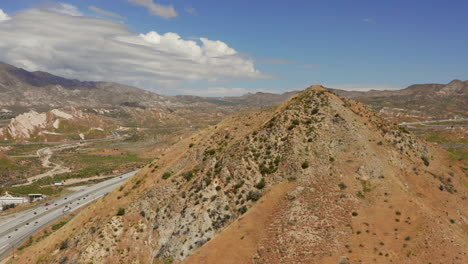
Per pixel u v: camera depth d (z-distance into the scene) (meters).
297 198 75.25
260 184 83.50
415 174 91.75
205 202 84.38
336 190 76.38
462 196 89.81
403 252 59.38
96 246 83.50
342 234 64.50
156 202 92.75
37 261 92.44
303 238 64.69
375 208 71.50
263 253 64.12
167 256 79.62
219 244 69.56
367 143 93.50
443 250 59.66
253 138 96.69
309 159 85.56
